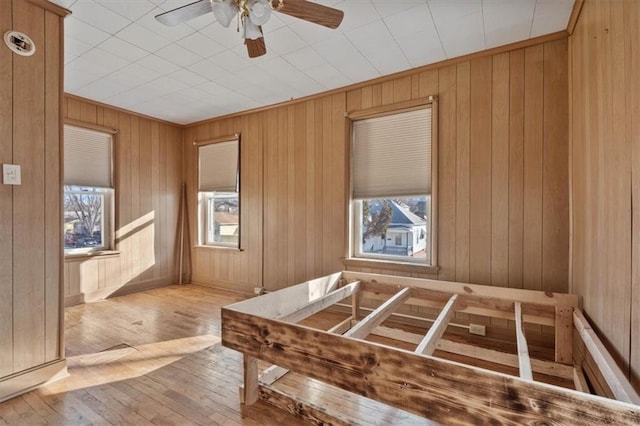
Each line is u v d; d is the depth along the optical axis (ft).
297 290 9.09
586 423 3.50
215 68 10.58
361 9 7.48
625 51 4.67
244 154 15.10
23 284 6.98
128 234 15.02
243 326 6.34
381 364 4.75
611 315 5.27
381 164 11.51
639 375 4.14
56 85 7.57
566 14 7.70
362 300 11.85
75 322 11.19
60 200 7.64
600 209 5.86
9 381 6.68
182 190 17.43
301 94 12.81
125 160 14.92
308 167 13.12
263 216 14.46
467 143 9.83
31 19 7.13
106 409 6.33
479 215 9.68
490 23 8.07
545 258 8.80
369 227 12.04
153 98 13.26
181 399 6.66
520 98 9.09
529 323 9.05
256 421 5.96
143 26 8.21
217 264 16.22
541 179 8.84
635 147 4.32
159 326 10.84
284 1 5.58
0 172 6.65
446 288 9.55
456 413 4.20
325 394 6.88
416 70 10.51
